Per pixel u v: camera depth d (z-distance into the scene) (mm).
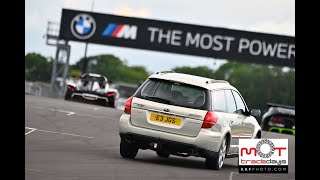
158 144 32781
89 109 65875
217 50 119562
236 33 119062
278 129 73312
